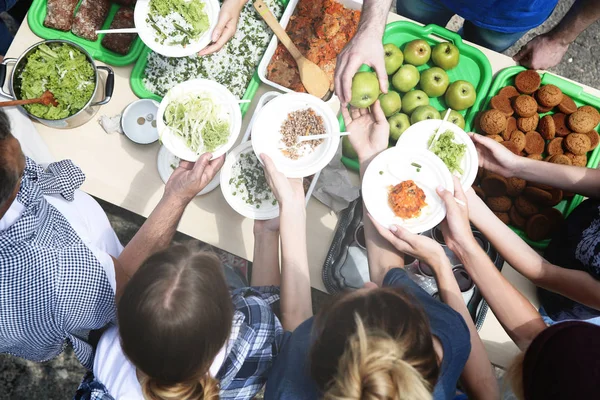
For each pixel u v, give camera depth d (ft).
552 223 5.50
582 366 2.75
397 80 5.51
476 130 5.78
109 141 5.61
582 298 4.54
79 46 5.20
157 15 5.11
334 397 2.54
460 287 5.02
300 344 3.55
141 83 5.72
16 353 4.10
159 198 5.55
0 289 3.28
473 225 5.25
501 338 5.35
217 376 3.49
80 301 3.55
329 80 5.68
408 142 4.98
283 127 4.96
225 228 5.51
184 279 2.84
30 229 3.31
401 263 4.70
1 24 6.95
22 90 5.13
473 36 6.83
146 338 2.77
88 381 3.96
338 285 5.24
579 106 5.94
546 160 5.84
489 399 3.99
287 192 4.64
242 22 5.84
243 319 3.62
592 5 5.13
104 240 4.77
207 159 4.68
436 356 2.97
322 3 5.78
